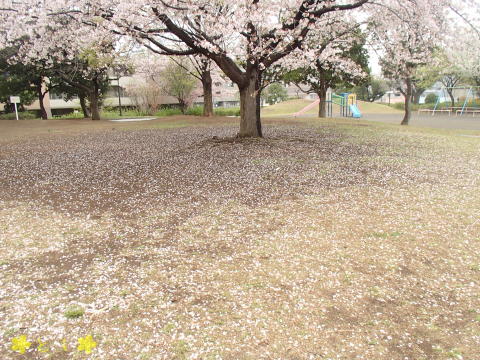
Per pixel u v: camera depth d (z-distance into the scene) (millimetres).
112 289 3107
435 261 3631
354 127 15711
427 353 2402
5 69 20891
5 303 2904
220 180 6785
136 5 7484
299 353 2373
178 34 8656
